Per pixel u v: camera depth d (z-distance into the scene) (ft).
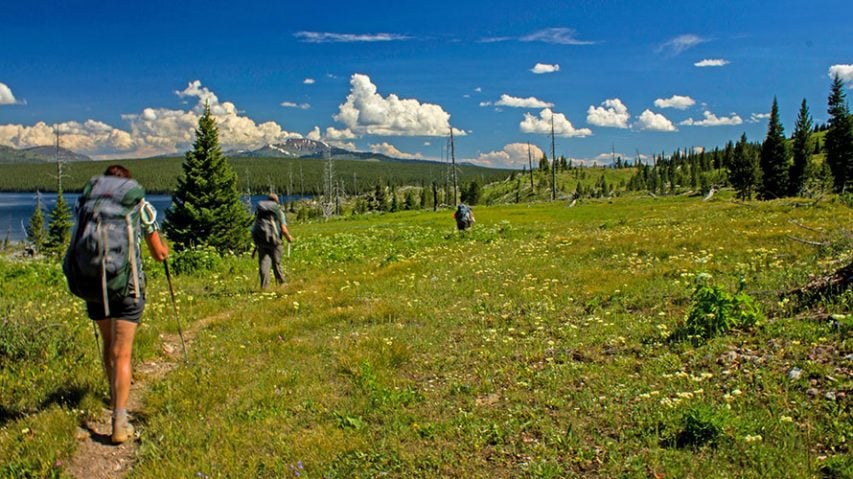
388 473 17.15
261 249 49.19
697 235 62.13
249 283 52.11
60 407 21.58
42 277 56.13
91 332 30.96
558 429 18.94
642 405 19.88
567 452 17.43
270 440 19.51
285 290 47.21
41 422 20.16
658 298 35.09
